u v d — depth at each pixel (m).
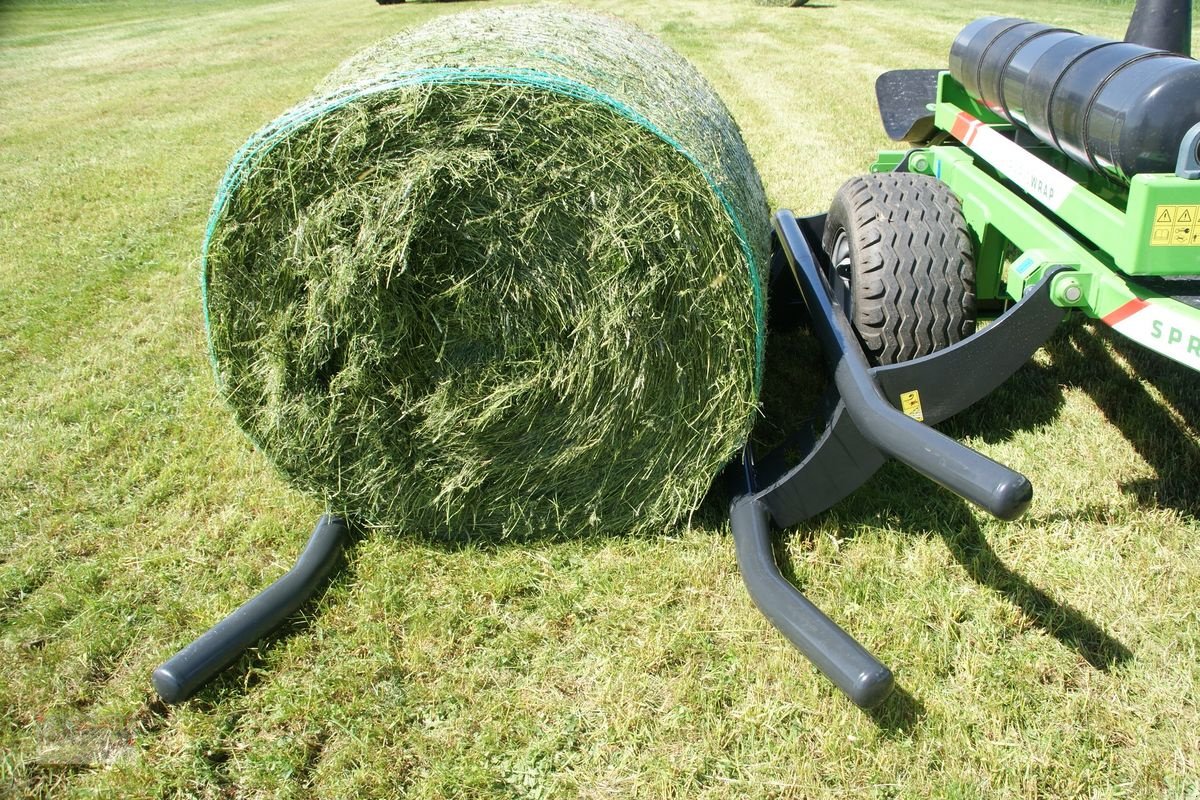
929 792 1.89
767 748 2.00
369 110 2.14
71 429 3.47
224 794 1.99
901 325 2.81
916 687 2.12
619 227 2.25
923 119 4.01
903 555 2.56
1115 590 2.37
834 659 1.91
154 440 3.38
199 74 11.98
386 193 2.23
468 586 2.54
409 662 2.29
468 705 2.17
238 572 2.63
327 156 2.20
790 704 2.10
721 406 2.47
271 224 2.31
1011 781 1.89
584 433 2.53
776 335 3.91
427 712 2.16
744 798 1.90
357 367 2.45
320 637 2.39
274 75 11.65
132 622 2.47
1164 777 1.89
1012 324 2.42
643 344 2.39
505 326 2.42
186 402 3.63
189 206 6.30
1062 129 2.49
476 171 2.21
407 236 2.25
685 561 2.57
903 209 2.89
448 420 2.53
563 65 2.30
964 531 2.60
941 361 2.47
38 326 4.39
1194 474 2.81
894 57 10.81
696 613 2.39
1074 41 2.61
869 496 2.79
